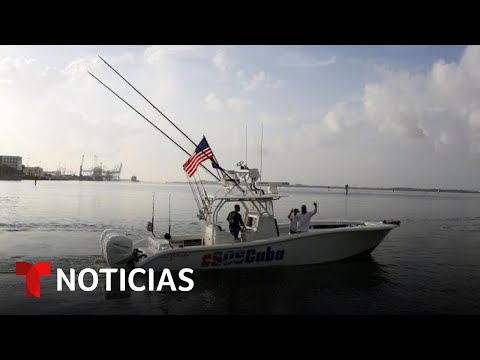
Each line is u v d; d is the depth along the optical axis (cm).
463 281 1159
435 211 4925
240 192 1222
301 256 1209
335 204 6197
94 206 4234
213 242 1170
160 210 3925
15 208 3691
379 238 1314
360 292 1022
